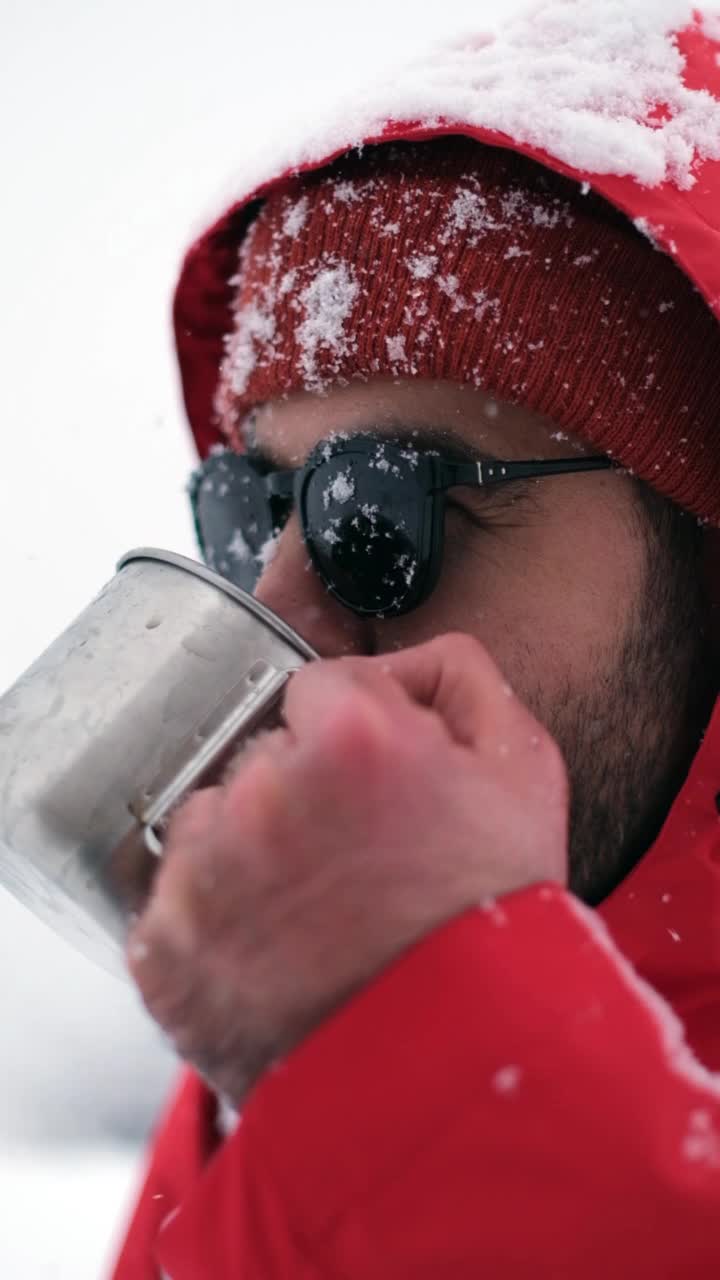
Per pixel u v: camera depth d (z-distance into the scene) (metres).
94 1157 2.71
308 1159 0.51
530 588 0.98
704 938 0.96
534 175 0.98
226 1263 0.53
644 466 0.97
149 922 0.58
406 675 0.67
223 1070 0.57
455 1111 0.50
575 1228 0.49
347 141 1.02
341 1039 0.52
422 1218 0.50
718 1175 0.50
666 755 1.03
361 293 1.00
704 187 0.94
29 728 0.76
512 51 1.03
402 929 0.54
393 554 0.98
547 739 0.64
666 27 1.02
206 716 0.74
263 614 0.76
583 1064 0.51
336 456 0.99
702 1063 0.91
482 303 0.96
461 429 0.98
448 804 0.57
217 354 1.50
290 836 0.55
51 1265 1.99
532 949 0.54
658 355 0.96
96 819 0.72
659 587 1.01
